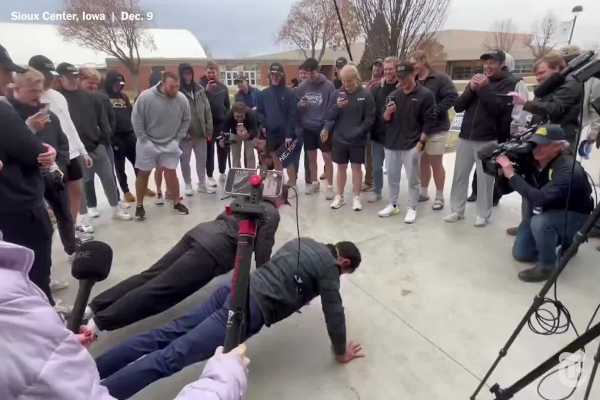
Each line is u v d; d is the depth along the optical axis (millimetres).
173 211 4301
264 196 1287
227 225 2271
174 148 3977
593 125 3277
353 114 4016
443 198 4406
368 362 2117
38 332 604
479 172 3564
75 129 3324
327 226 3873
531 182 2840
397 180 3996
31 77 2430
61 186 2578
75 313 1591
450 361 2109
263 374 2049
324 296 1965
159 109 3785
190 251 2213
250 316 1879
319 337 2320
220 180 5172
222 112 5012
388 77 4098
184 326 1970
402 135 3736
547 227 2678
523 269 2979
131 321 2113
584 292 2662
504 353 1695
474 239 3496
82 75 3797
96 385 684
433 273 2967
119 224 3965
